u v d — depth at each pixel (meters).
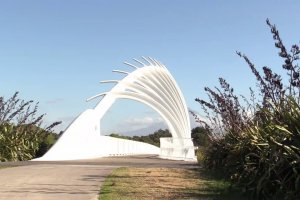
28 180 12.23
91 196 9.46
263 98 9.74
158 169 16.55
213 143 15.86
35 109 23.86
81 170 15.45
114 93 35.00
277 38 8.26
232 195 9.58
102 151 33.16
